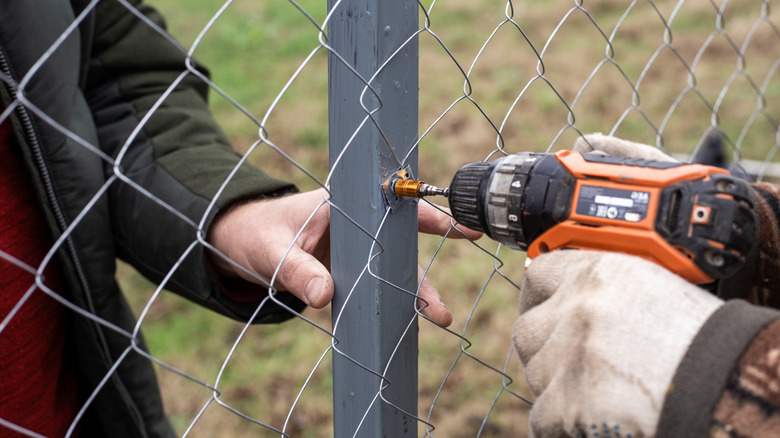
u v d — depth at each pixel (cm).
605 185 70
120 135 106
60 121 90
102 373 107
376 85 69
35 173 89
